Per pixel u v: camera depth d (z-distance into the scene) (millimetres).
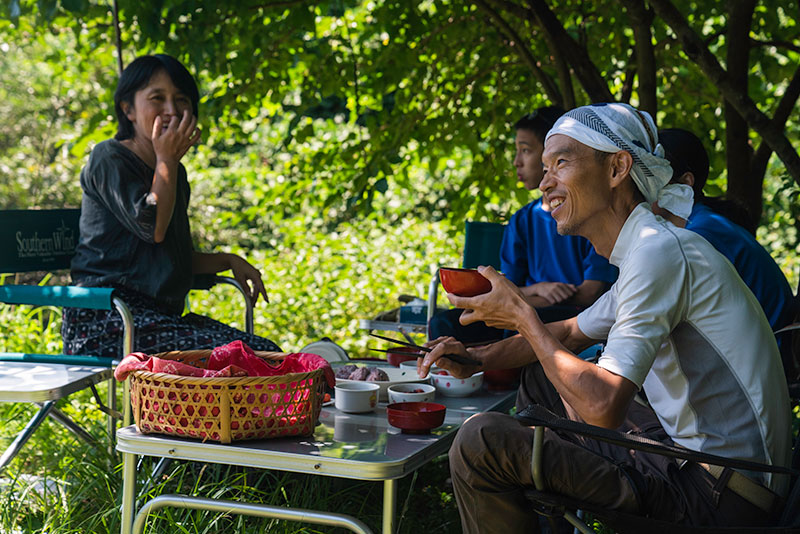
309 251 7836
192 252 3389
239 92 4941
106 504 2594
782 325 2289
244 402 1945
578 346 2287
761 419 1769
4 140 10711
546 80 4785
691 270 1779
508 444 1765
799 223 4426
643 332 1742
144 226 2963
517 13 4555
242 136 5465
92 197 3109
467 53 5336
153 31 4234
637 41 4203
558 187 1926
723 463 1631
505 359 2314
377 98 5289
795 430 3936
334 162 5277
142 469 2703
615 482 1765
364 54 5160
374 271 7449
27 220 3229
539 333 1818
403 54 5023
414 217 10344
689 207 1949
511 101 5656
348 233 8266
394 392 2395
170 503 1986
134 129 3217
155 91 3123
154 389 1970
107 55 5086
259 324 6512
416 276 7328
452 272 1930
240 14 4367
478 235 4184
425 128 5371
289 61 4953
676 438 1848
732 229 2365
